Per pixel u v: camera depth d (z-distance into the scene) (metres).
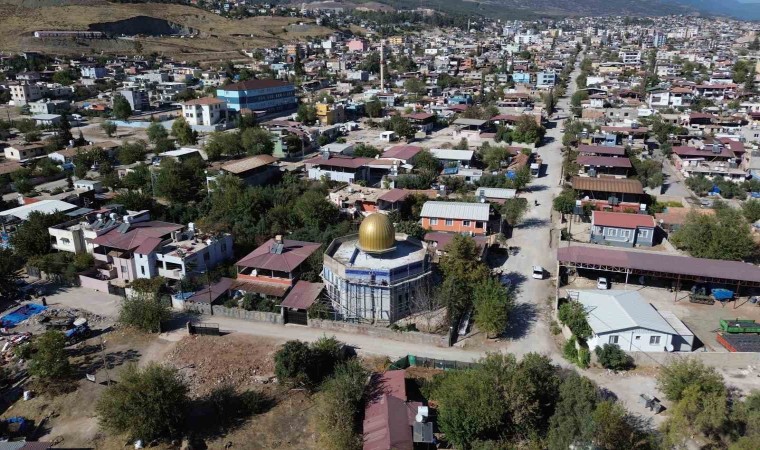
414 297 76.50
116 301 82.06
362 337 71.94
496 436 53.56
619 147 149.75
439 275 82.81
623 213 102.75
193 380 64.31
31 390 63.53
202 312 78.56
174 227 93.25
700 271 79.31
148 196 118.31
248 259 83.19
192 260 84.06
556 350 68.25
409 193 115.75
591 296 74.69
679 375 55.50
